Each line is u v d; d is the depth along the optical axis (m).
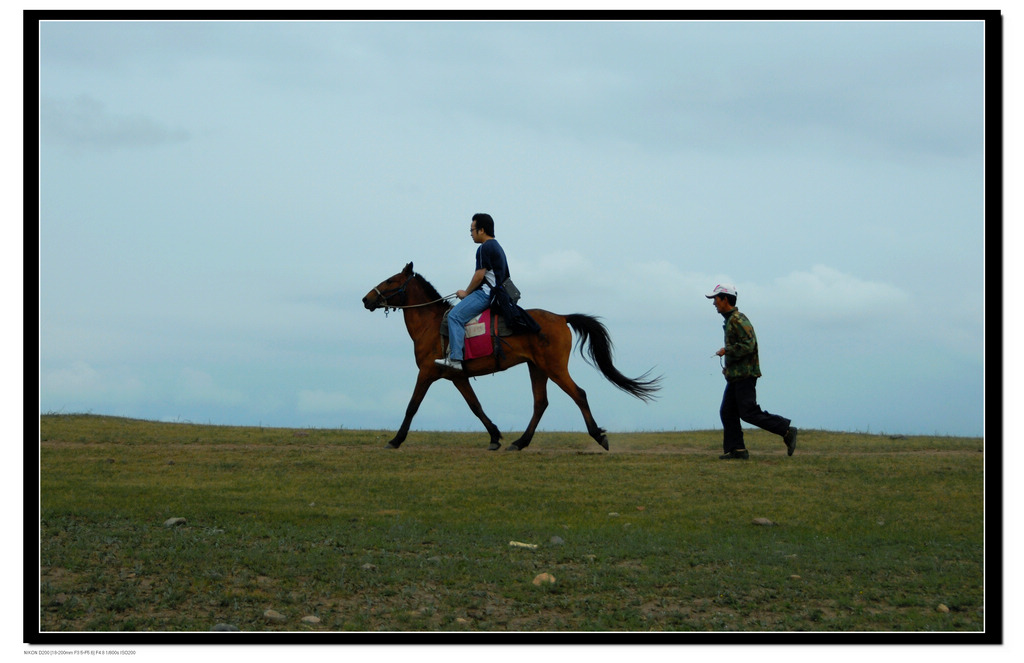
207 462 10.88
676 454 12.00
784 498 9.08
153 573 6.42
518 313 12.03
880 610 5.96
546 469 10.55
